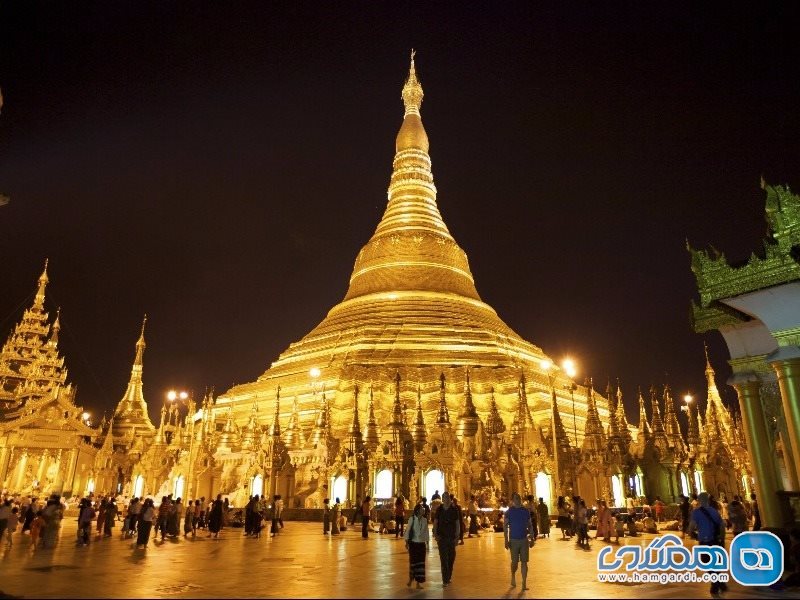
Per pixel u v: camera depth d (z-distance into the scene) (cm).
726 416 7275
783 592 1650
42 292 8375
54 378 7781
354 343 7062
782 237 1830
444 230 8919
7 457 6366
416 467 5094
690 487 5959
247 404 7244
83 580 1908
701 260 2012
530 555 2720
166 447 6912
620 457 5456
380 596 1622
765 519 2136
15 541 3353
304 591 1698
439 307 7631
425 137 9775
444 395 5547
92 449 7175
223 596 1609
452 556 1859
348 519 4912
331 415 6050
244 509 4959
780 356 1848
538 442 5256
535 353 7938
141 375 8700
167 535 3875
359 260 8700
